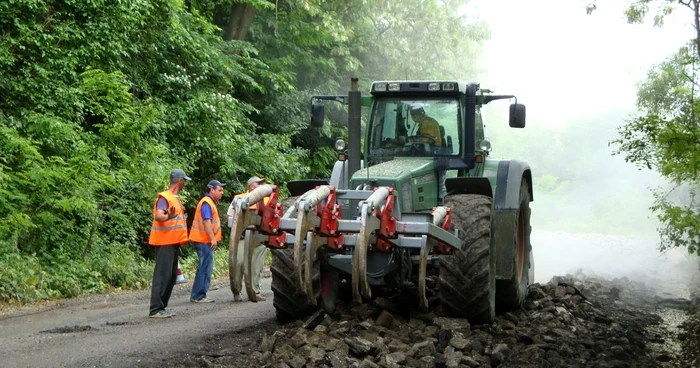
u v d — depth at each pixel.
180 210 9.90
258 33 23.42
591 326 9.49
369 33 26.34
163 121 17.17
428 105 9.68
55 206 12.85
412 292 9.84
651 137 11.07
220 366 6.81
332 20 23.03
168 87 18.00
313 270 8.52
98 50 15.16
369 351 7.21
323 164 25.38
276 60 23.28
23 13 14.43
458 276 8.29
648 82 16.34
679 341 9.38
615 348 8.21
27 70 14.04
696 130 10.79
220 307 10.86
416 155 9.61
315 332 7.88
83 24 15.29
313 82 25.23
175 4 17.30
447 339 7.73
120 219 15.38
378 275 8.27
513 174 9.82
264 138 21.80
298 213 7.07
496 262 9.34
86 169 13.30
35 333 8.55
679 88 14.90
